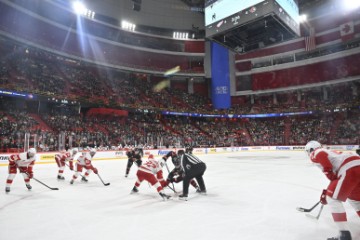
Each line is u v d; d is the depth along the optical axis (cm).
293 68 4191
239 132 3919
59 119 2673
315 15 3969
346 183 356
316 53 4072
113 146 2462
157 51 4294
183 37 4506
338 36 3794
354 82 3862
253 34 1862
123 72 4175
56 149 2119
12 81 2677
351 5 3675
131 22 4053
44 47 3034
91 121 2900
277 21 1661
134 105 3372
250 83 4494
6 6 2738
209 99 4697
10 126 2205
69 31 3394
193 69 4634
